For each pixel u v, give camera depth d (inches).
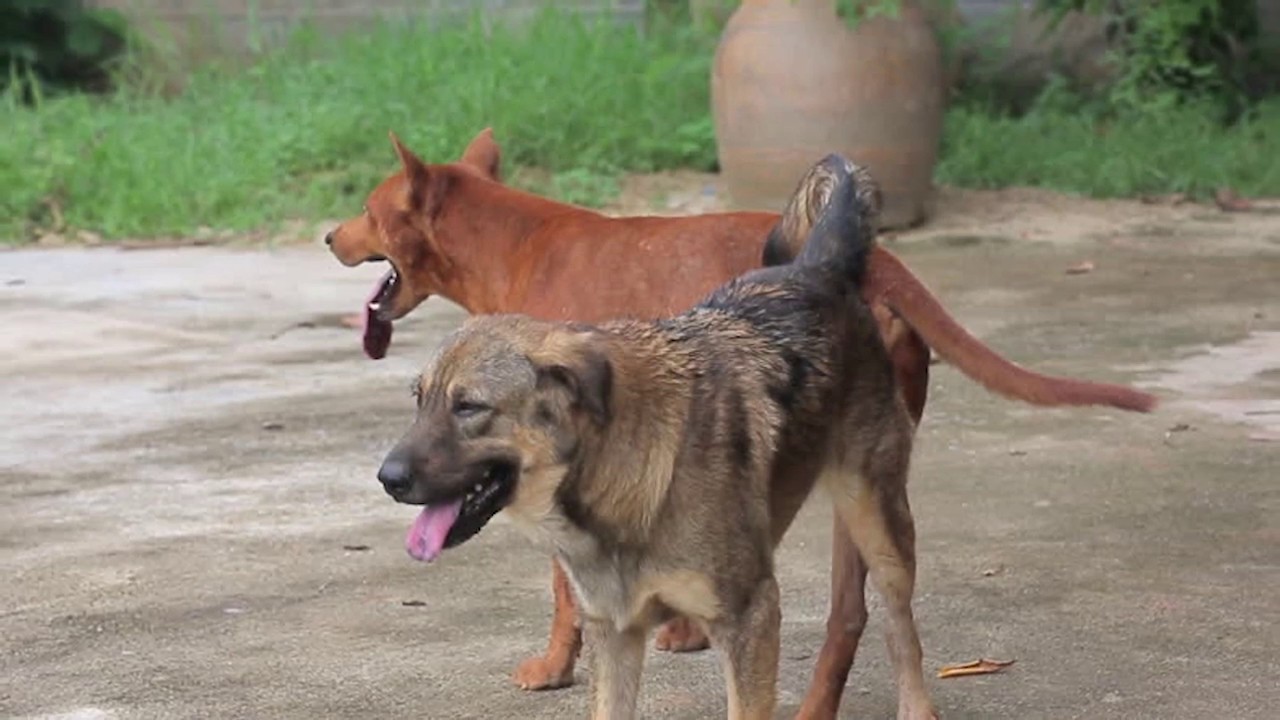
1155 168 885.2
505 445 261.0
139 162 858.8
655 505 267.7
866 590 383.2
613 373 265.7
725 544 271.0
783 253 322.3
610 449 266.7
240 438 498.3
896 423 305.0
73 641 355.6
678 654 350.3
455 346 264.2
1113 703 317.7
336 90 935.0
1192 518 417.7
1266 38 1038.4
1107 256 749.9
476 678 335.9
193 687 332.8
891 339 324.5
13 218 818.2
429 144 860.6
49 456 483.5
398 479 256.7
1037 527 413.4
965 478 451.8
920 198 808.9
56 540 415.8
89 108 962.1
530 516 268.1
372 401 535.5
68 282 716.7
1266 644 342.3
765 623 275.0
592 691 283.1
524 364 261.7
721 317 288.0
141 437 501.0
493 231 356.5
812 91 778.8
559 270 343.3
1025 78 1037.8
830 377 292.2
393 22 1034.1
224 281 717.9
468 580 387.5
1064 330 617.3
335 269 741.9
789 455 284.4
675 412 270.1
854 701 328.8
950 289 690.8
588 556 271.9
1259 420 500.1
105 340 617.9
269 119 916.0
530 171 873.5
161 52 1063.6
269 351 601.9
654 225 340.5
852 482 299.4
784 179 789.9
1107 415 508.4
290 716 319.3
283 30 1070.4
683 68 934.4
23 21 1072.8
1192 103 969.5
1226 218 829.8
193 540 414.9
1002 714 315.6
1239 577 379.2
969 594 371.6
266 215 826.2
